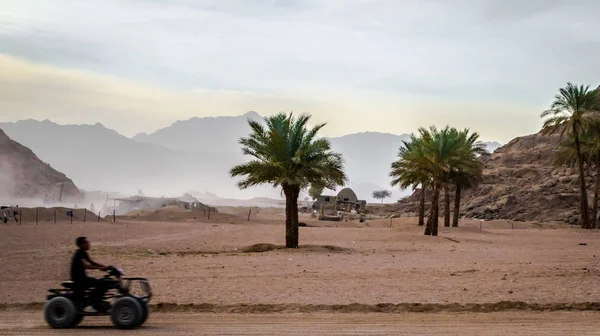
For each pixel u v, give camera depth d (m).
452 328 14.02
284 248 38.44
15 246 35.72
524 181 117.56
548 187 108.88
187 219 78.38
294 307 16.86
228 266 26.81
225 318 15.51
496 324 14.62
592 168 112.50
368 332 13.48
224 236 48.84
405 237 49.81
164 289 19.89
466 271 25.19
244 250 37.59
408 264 28.59
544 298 18.28
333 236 51.28
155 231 53.44
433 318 15.53
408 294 19.00
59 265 26.00
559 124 71.44
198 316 15.80
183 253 34.34
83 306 14.15
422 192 73.50
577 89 70.06
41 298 18.25
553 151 125.69
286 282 21.50
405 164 67.25
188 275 23.45
